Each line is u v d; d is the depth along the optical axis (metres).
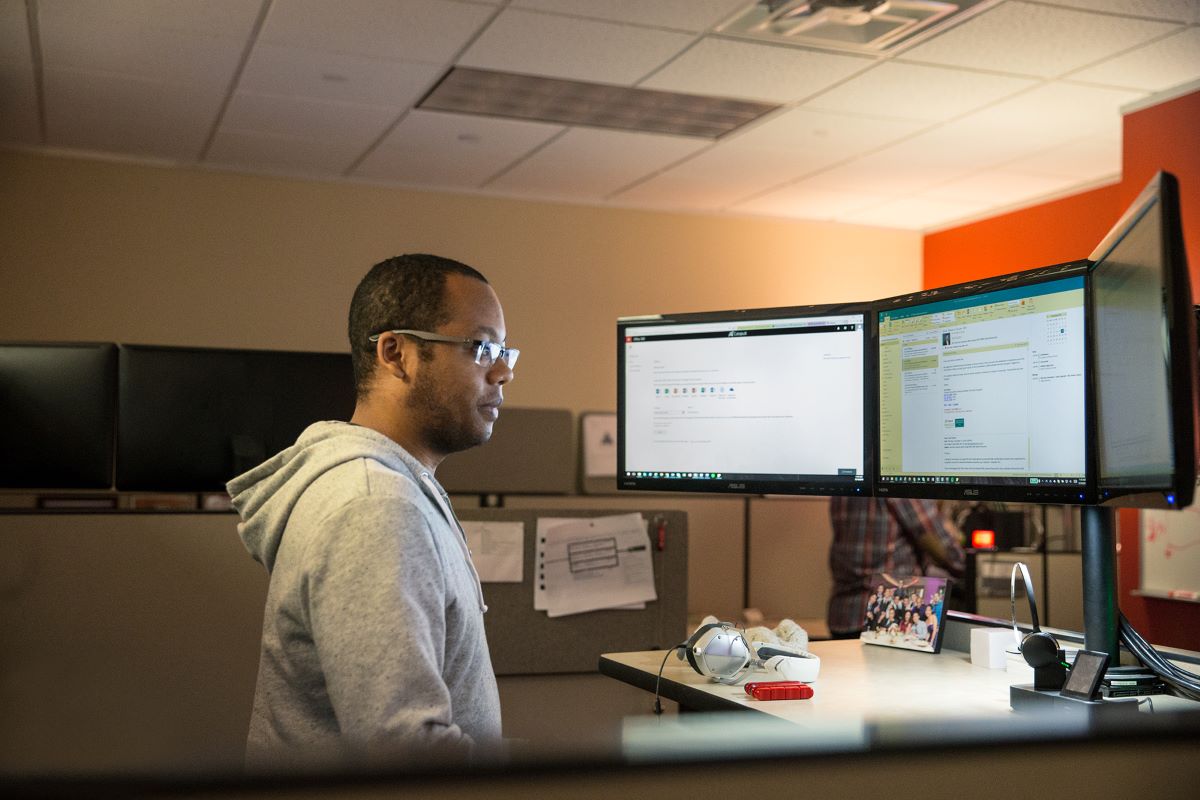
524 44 3.73
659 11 3.44
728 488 1.73
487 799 0.42
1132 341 1.02
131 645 1.61
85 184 5.21
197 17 3.51
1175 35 3.61
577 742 0.48
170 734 0.46
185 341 5.35
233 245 5.45
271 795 0.40
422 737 0.88
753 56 3.83
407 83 4.13
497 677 1.98
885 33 3.59
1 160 5.08
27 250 5.11
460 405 1.14
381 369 1.13
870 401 1.59
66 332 5.15
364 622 0.91
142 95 4.30
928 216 6.41
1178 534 4.07
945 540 3.79
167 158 5.27
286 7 3.42
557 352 6.03
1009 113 4.45
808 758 0.47
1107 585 1.29
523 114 4.51
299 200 5.58
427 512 1.01
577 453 6.01
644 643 2.06
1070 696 1.18
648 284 6.23
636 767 0.44
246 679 1.65
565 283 6.07
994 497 1.38
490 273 5.93
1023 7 3.38
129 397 1.76
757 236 6.48
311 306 5.57
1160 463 0.91
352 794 0.41
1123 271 1.06
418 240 5.79
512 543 2.01
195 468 1.77
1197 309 1.21
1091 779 0.52
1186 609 4.05
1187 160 4.09
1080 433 1.26
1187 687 1.18
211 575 1.65
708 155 5.12
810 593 4.14
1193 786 0.54
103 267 5.22
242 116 4.57
